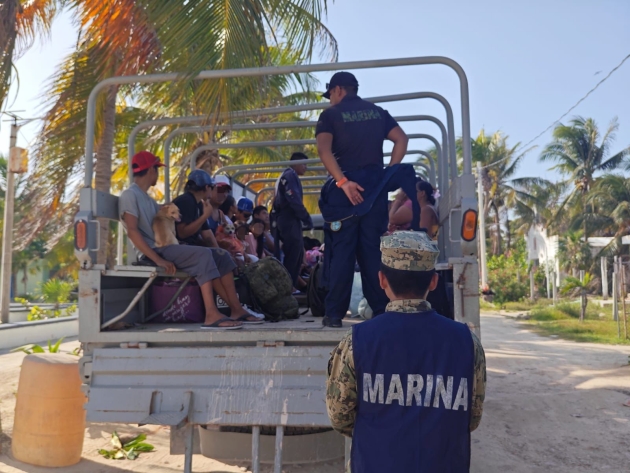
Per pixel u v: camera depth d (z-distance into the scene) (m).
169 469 5.10
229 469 5.00
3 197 31.42
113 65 8.26
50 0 8.73
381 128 4.10
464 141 3.96
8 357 12.25
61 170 9.38
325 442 5.09
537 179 45.06
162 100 6.95
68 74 8.88
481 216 32.94
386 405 2.16
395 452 2.11
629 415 7.29
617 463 5.54
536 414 7.35
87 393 3.66
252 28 5.49
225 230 5.76
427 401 2.15
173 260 4.19
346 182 3.87
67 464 5.18
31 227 10.05
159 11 5.49
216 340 3.63
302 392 3.43
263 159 12.53
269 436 5.08
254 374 3.51
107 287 4.10
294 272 6.03
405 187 4.03
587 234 39.91
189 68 5.00
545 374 10.21
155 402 3.53
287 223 6.00
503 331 18.84
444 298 4.26
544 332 18.20
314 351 3.49
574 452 5.86
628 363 11.04
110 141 9.19
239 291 4.73
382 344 2.21
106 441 5.98
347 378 2.23
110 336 3.73
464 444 2.15
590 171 41.09
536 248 50.00
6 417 6.85
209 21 5.34
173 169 13.41
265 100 5.80
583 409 7.60
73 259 26.20
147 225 4.39
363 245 3.98
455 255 4.16
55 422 5.14
